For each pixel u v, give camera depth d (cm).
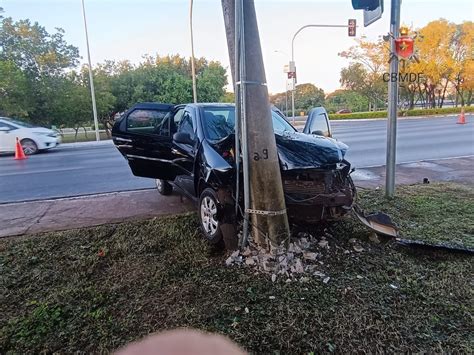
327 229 397
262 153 323
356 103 4334
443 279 298
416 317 249
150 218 465
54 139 1396
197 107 467
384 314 252
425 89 3381
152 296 281
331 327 239
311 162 355
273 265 316
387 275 306
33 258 350
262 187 327
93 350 224
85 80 2456
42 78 2267
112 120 2803
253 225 338
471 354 215
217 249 365
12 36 2283
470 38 3131
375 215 391
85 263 338
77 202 563
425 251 351
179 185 478
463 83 3297
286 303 266
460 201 505
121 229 421
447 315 252
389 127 515
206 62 3491
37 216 489
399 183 631
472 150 1006
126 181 741
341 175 380
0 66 1983
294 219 364
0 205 557
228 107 484
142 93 2773
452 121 2128
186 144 440
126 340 231
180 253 357
